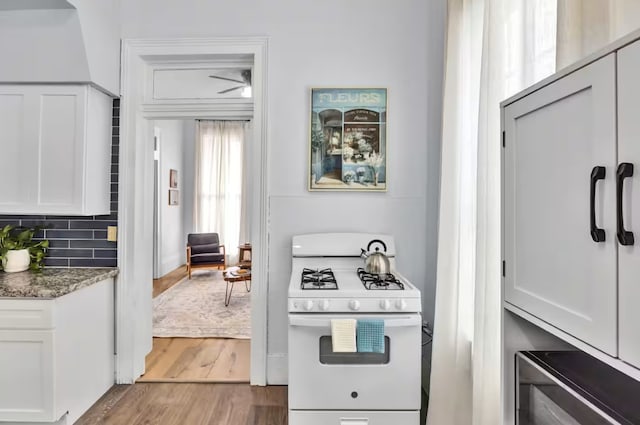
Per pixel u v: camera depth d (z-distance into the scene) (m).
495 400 1.52
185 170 7.11
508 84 1.56
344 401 1.89
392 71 2.64
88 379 2.32
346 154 2.64
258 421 2.20
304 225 2.65
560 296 0.93
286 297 2.65
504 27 1.57
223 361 2.99
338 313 1.88
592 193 0.78
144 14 2.65
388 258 2.37
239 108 2.74
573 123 0.88
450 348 2.05
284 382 2.63
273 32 2.64
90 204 2.44
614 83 0.74
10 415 2.00
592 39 1.02
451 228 2.08
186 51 2.65
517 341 1.20
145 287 2.84
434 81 2.63
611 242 0.75
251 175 2.76
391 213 2.64
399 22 2.64
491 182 1.56
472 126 1.96
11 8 2.20
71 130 2.38
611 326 0.76
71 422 2.14
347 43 2.64
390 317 1.87
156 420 2.21
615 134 0.74
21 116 2.39
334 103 2.64
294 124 2.65
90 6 2.31
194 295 4.93
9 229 2.49
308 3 2.64
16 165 2.39
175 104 2.74
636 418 0.76
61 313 2.06
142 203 2.77
